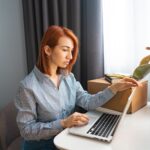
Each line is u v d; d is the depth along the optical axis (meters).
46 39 1.11
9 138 1.39
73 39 1.15
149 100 1.44
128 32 1.48
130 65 1.51
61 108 1.16
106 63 1.59
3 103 1.99
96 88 1.28
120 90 1.13
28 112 1.05
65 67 1.21
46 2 1.64
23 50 1.93
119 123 1.00
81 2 1.61
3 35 1.91
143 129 0.96
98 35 1.53
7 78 1.97
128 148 0.80
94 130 0.92
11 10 1.88
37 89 1.09
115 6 1.49
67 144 0.83
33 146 1.12
